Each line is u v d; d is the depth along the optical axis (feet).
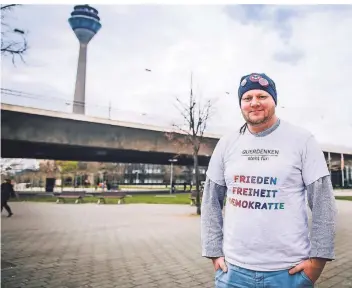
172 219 40.37
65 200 81.51
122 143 89.97
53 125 77.87
